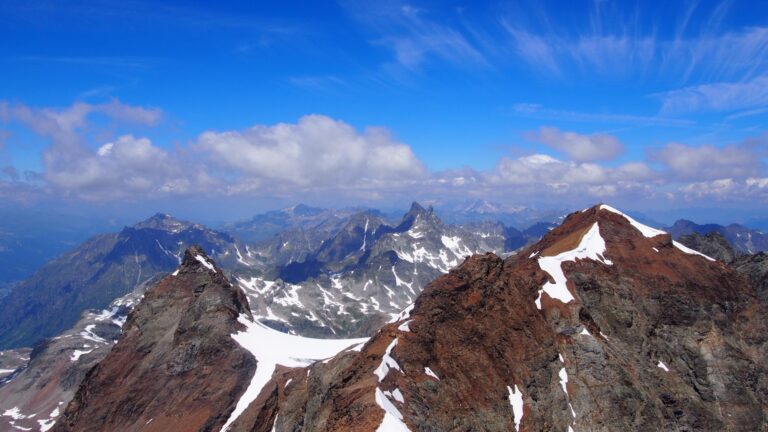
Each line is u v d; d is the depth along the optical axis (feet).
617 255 559.79
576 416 400.88
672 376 469.16
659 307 514.68
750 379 476.95
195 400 529.04
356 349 444.96
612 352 444.96
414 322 404.16
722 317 523.29
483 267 467.11
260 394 519.60
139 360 604.49
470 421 349.41
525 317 446.60
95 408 558.15
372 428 271.28
